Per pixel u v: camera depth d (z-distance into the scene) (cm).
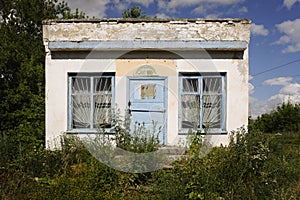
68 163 707
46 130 909
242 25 901
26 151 790
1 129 1111
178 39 898
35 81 1198
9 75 1191
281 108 1925
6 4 1507
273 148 784
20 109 1155
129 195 562
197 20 900
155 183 577
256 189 567
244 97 909
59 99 911
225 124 909
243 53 909
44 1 1585
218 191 567
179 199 535
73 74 923
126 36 902
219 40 895
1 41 1280
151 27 903
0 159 727
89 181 572
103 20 902
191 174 586
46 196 522
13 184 582
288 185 594
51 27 906
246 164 618
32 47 1422
